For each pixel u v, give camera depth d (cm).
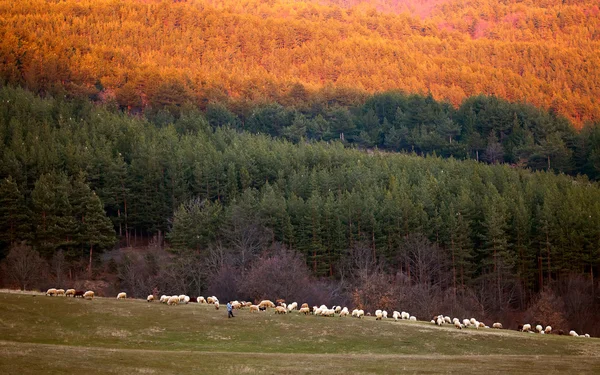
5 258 10944
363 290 9381
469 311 9381
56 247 11406
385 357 4341
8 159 12781
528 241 12231
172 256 11794
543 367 3897
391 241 12294
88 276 11275
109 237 11856
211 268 10800
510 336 5597
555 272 12012
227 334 5119
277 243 11500
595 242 11556
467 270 11806
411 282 11212
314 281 10562
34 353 3488
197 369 3456
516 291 11575
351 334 5316
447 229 12019
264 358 4041
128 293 10338
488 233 11838
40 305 5584
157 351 4141
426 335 5406
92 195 12200
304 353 4584
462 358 4347
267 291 8956
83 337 4678
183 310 6028
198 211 12088
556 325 9294
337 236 12238
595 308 10450
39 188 11850
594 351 5109
